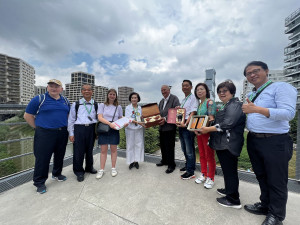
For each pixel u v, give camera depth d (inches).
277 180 57.9
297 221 62.3
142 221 62.4
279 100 55.6
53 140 87.4
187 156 99.9
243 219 63.8
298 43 2038.6
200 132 80.0
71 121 99.7
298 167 92.7
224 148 68.1
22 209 69.4
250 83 67.9
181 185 92.1
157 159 139.9
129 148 115.0
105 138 103.0
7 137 354.6
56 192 84.1
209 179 88.9
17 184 91.8
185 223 61.5
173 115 105.7
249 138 66.8
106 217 64.6
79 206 71.8
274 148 57.5
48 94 87.0
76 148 99.0
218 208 70.7
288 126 58.5
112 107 110.2
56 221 62.1
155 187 89.7
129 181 97.3
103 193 83.2
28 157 667.4
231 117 66.2
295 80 2102.6
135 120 114.4
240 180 97.6
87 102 105.0
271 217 59.2
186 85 107.7
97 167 121.7
